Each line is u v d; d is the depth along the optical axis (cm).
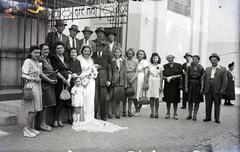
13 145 404
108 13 945
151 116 670
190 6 1160
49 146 406
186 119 673
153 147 426
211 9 1290
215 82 642
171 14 1031
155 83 655
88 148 404
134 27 889
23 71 437
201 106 926
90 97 557
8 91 819
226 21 1280
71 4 912
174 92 650
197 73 657
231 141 482
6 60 886
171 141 465
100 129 518
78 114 538
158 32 951
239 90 1452
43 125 498
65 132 493
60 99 514
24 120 527
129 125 571
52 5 944
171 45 1041
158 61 669
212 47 1362
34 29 955
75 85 536
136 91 653
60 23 630
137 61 661
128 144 435
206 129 570
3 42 879
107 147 413
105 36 775
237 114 783
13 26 902
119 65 623
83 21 1039
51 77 479
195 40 1194
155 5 945
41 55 504
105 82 599
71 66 539
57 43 519
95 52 611
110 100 620
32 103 446
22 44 929
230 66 994
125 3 790
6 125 528
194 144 454
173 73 650
